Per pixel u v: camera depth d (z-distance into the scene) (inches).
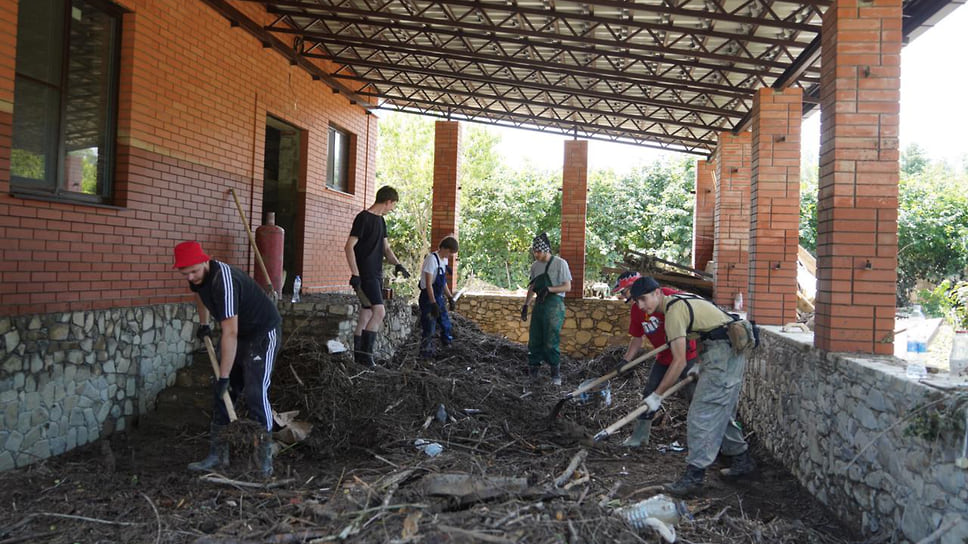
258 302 185.8
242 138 320.8
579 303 484.7
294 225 400.5
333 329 276.2
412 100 518.6
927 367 145.8
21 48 198.7
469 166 907.4
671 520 157.5
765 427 245.1
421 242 894.4
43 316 197.2
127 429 230.2
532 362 331.6
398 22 369.4
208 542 132.6
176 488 168.7
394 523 138.3
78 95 221.3
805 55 277.0
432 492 152.6
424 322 346.6
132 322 234.2
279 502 156.9
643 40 352.5
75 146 220.2
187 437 221.6
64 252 207.9
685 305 195.2
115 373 225.9
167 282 259.9
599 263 821.2
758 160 289.9
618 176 950.4
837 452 172.2
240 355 189.0
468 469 181.8
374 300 276.7
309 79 400.8
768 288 286.7
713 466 222.4
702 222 562.9
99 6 229.5
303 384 240.2
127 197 237.3
